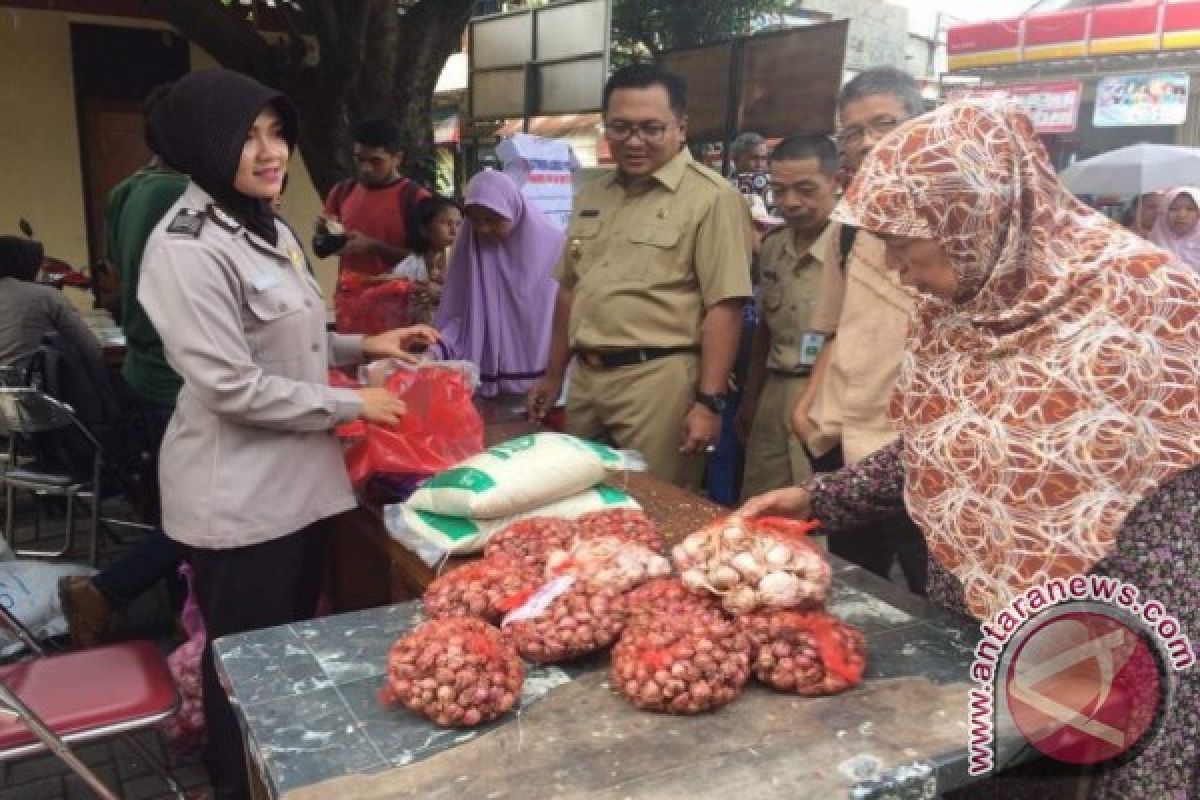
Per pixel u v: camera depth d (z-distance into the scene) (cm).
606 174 292
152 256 175
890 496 159
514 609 138
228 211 182
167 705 188
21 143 662
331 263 787
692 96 554
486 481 176
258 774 129
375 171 421
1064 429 121
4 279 391
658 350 263
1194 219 560
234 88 174
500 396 341
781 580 130
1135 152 613
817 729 116
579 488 188
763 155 562
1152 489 121
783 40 483
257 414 179
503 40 670
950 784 111
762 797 103
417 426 217
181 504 191
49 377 337
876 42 1472
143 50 691
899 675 129
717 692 118
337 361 234
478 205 317
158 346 303
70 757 166
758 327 311
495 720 119
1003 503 126
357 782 106
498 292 336
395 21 479
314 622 148
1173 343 118
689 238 257
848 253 236
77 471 354
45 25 654
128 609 342
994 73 1116
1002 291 127
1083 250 123
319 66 468
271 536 190
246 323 183
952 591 154
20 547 399
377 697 125
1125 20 975
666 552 175
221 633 196
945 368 135
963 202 121
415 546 180
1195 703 131
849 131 243
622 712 120
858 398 217
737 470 362
